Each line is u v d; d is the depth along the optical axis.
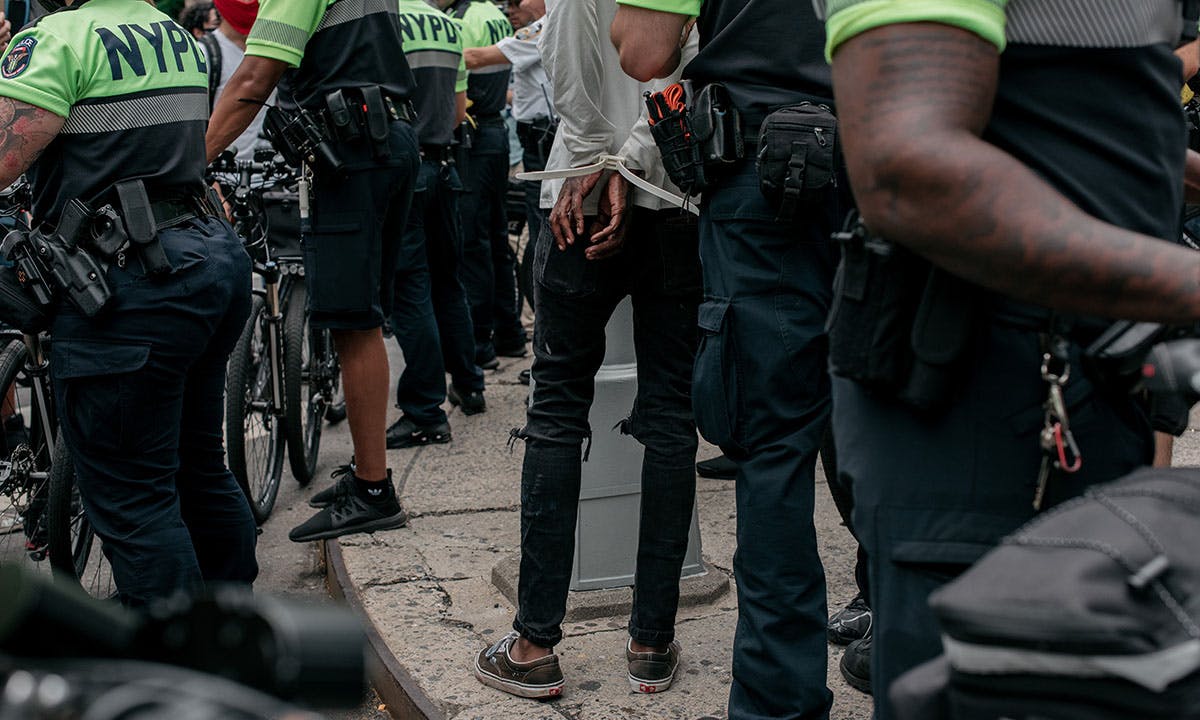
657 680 2.93
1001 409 1.42
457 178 5.14
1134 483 1.26
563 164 2.88
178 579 2.90
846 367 1.47
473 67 5.79
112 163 2.74
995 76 1.30
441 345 5.19
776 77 2.34
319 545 4.16
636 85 2.75
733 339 2.39
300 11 3.52
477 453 4.81
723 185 2.38
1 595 0.92
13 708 0.88
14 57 2.64
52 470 3.50
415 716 2.88
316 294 3.77
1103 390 1.40
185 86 2.86
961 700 1.20
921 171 1.25
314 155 3.70
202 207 2.94
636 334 2.90
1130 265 1.22
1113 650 1.09
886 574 1.50
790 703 2.40
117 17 2.80
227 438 4.02
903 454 1.47
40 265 2.71
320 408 4.83
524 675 2.91
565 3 2.61
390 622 3.33
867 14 1.29
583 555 3.34
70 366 2.79
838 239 1.47
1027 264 1.25
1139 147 1.41
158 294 2.77
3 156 2.60
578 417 2.89
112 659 1.00
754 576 2.41
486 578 3.61
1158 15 1.39
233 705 0.88
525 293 6.76
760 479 2.39
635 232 2.80
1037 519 1.27
